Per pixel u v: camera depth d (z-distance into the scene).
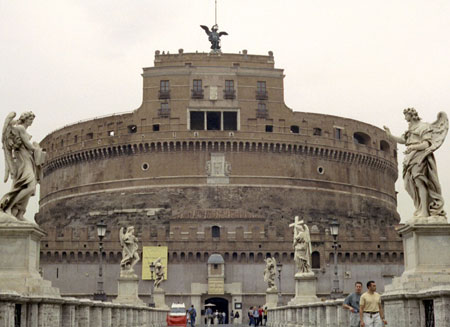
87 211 112.25
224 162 108.75
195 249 93.38
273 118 111.50
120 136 112.06
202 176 108.25
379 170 123.25
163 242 93.75
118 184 111.56
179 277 92.88
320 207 111.44
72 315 17.25
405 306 13.82
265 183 109.06
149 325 41.00
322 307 24.98
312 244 93.38
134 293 41.34
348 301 16.30
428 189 15.38
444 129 15.50
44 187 126.81
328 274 92.75
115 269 92.62
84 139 117.00
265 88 112.50
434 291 12.62
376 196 120.81
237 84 111.69
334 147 114.81
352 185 116.50
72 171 117.88
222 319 89.25
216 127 115.44
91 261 92.94
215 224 100.12
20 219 15.93
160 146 109.69
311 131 113.75
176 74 111.62
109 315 24.08
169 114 110.44
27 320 14.48
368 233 99.88
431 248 14.93
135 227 106.62
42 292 15.13
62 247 92.94
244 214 102.31
